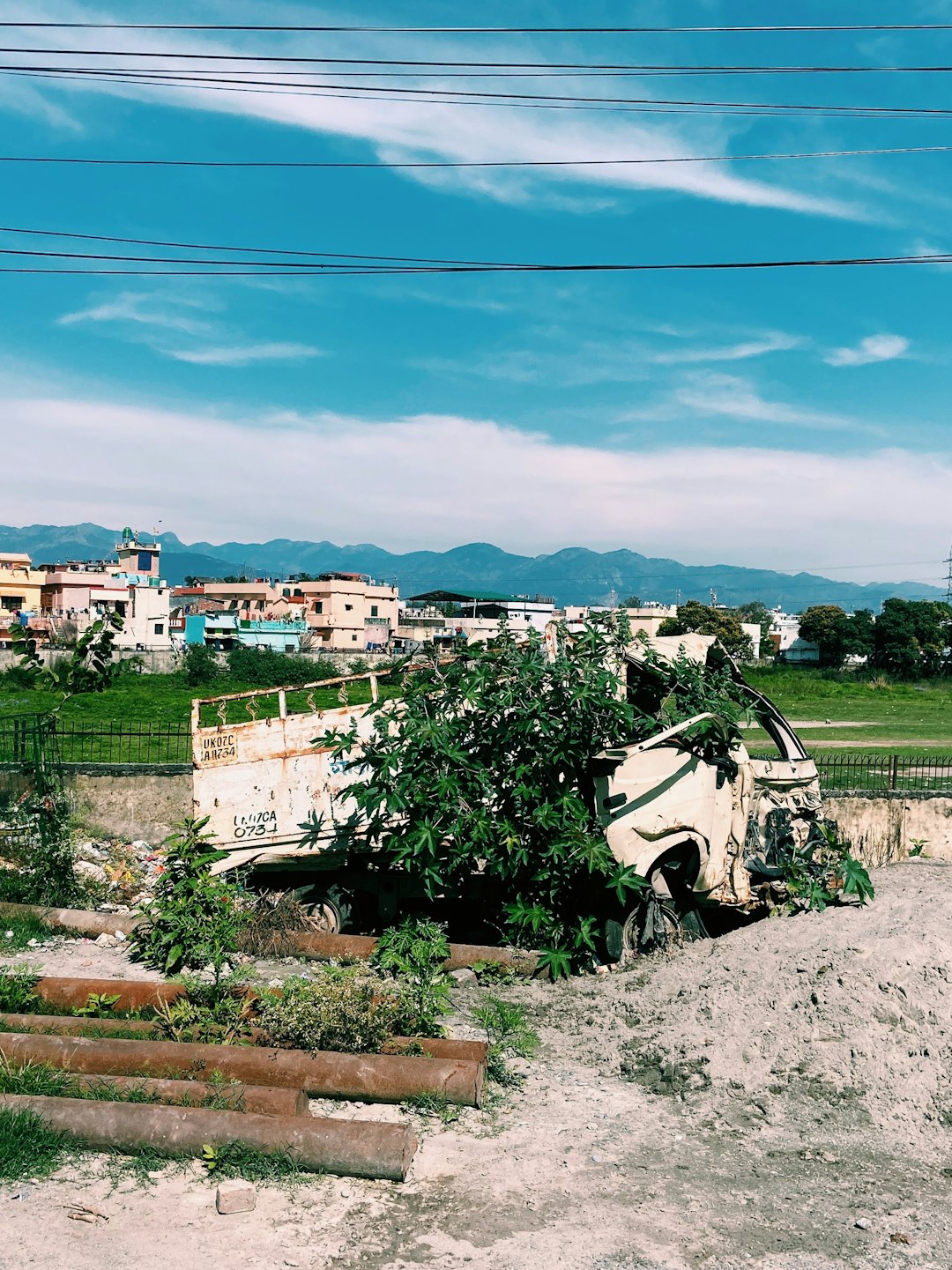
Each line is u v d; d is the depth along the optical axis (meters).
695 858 9.91
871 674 83.44
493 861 9.83
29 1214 5.15
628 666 11.20
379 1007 7.58
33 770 13.70
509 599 103.31
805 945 8.42
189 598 101.62
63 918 10.70
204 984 8.20
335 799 10.63
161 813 15.36
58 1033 7.23
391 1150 5.67
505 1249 5.04
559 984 9.27
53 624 66.50
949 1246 5.21
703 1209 5.52
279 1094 6.23
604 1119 6.63
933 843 16.02
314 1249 4.97
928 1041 7.10
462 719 10.17
